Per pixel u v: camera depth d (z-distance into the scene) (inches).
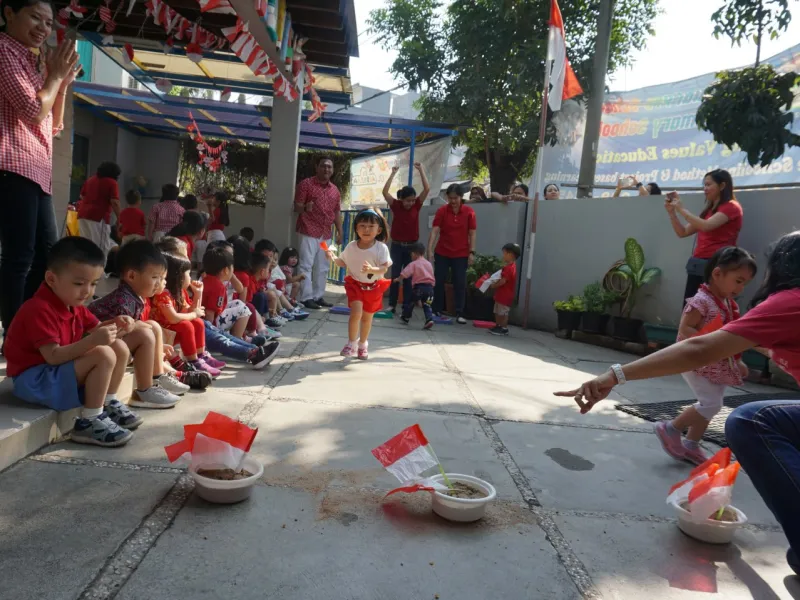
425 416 141.5
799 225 218.2
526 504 99.8
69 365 105.5
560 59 301.1
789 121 261.0
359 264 195.2
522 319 338.0
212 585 70.3
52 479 93.0
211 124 501.0
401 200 330.3
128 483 93.9
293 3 211.9
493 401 160.9
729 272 126.4
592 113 341.4
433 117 481.7
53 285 104.0
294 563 76.3
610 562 84.0
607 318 279.6
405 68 488.7
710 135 344.2
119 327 111.0
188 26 232.7
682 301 258.5
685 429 126.5
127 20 268.5
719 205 218.5
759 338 81.2
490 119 468.1
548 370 208.8
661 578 81.0
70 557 73.1
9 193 122.1
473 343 255.9
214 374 160.6
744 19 273.3
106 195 315.0
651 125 375.2
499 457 120.0
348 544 82.0
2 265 126.1
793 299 81.8
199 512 86.9
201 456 91.2
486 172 590.9
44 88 121.1
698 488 92.0
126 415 115.6
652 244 273.3
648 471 120.0
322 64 304.2
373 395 155.6
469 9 458.0
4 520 80.2
